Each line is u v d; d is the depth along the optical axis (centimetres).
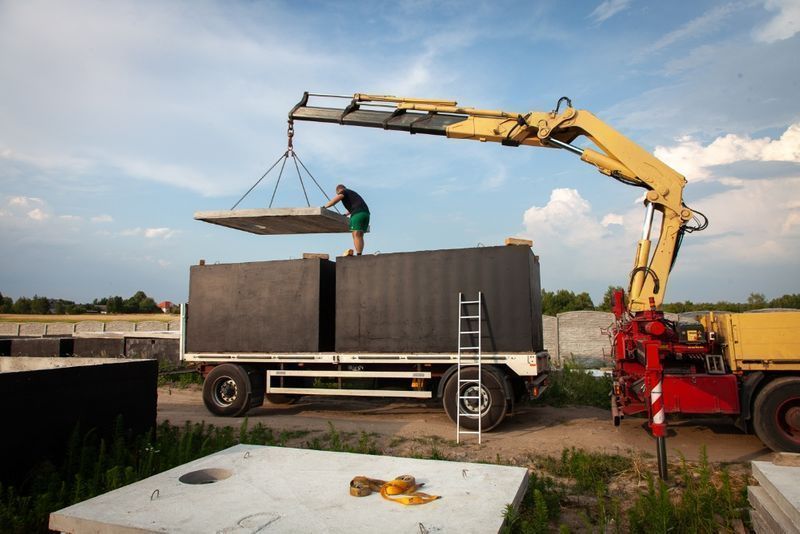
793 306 2536
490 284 972
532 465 712
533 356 927
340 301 1066
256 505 346
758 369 782
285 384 1184
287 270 1131
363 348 1041
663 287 907
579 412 1116
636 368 891
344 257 1073
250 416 1118
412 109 1080
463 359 966
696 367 862
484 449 803
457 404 898
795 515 339
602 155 965
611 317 1766
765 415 762
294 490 374
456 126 1055
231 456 458
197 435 756
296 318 1110
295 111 1134
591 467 664
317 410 1195
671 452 779
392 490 362
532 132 1039
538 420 1031
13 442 552
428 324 1002
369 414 1133
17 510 480
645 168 930
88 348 1792
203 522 319
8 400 550
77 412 627
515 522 349
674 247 915
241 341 1141
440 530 307
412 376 1005
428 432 924
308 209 1044
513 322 951
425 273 1015
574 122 981
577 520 516
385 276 1041
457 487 379
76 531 328
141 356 1764
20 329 2952
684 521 479
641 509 498
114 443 633
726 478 530
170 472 416
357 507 342
